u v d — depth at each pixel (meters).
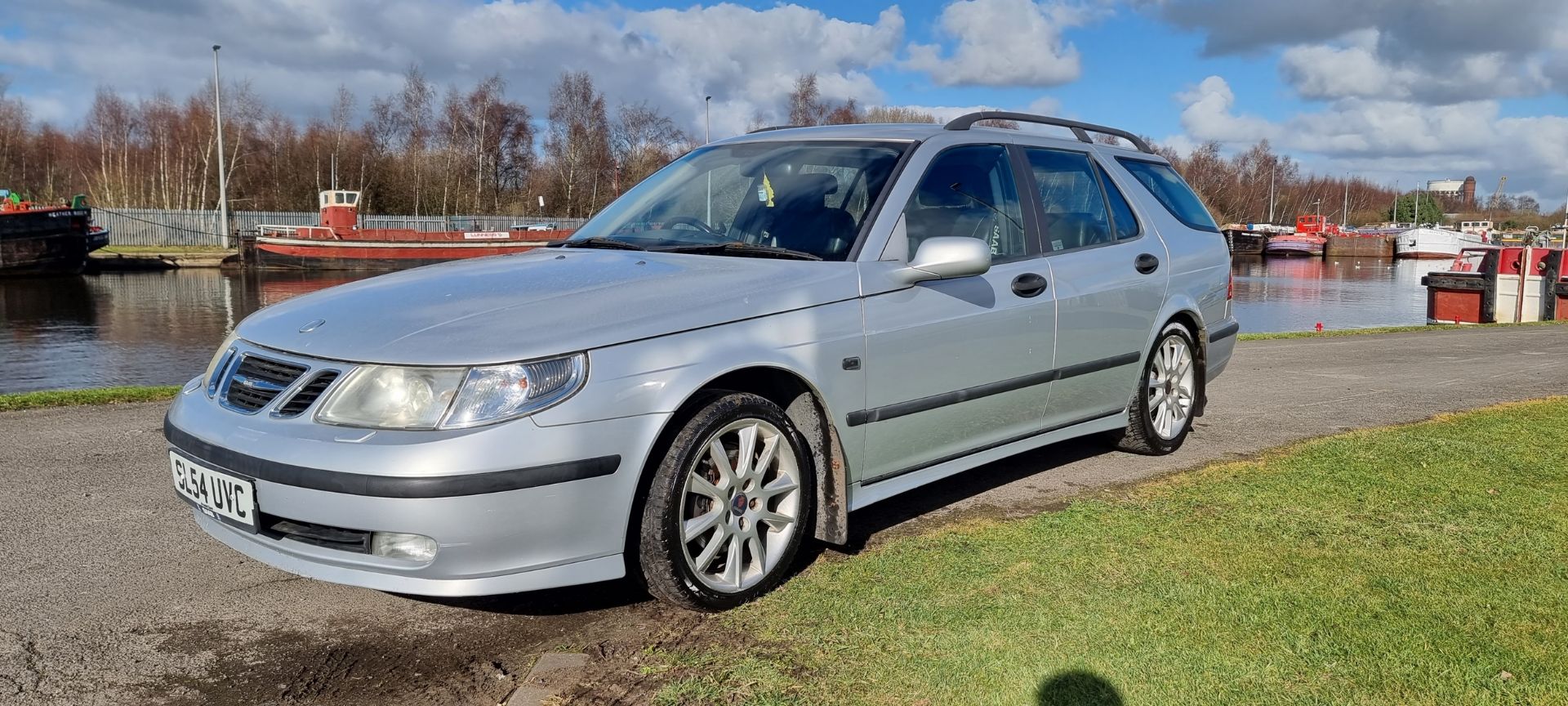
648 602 3.16
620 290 3.09
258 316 3.28
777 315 3.19
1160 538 3.62
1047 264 4.20
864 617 2.94
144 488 4.42
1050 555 3.45
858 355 3.39
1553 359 9.41
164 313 25.84
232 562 3.53
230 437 2.85
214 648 2.86
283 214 60.69
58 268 37.88
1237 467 4.70
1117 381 4.66
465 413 2.64
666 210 4.05
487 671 2.73
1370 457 4.89
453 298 3.07
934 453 3.80
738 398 3.07
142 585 3.31
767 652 2.73
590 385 2.75
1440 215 138.50
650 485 2.91
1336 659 2.64
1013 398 4.06
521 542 2.70
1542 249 17.56
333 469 2.62
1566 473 4.55
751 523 3.12
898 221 3.64
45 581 3.33
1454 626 2.83
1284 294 36.66
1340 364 9.04
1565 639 2.75
